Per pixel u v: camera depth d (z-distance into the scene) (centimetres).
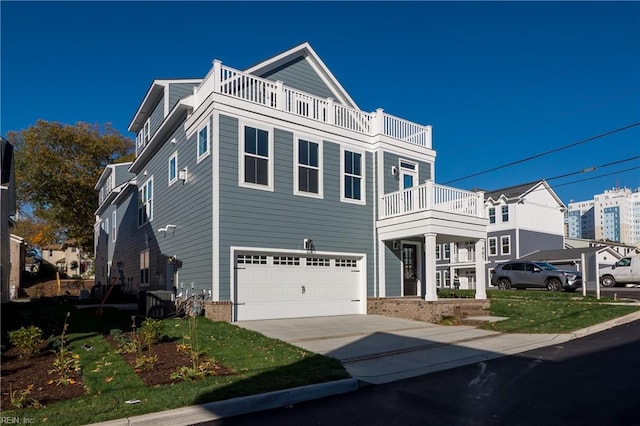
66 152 4034
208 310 1326
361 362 895
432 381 766
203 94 1539
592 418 555
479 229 1689
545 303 1695
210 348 941
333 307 1585
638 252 5131
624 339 1066
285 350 947
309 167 1561
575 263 3644
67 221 4138
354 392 712
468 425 552
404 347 1034
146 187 2177
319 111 1641
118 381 715
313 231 1545
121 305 1981
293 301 1487
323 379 739
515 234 3975
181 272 1593
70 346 947
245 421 586
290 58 1747
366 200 1714
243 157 1408
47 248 6069
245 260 1396
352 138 1697
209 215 1370
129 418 561
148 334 934
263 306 1418
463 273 4169
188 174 1563
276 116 1497
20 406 597
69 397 645
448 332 1235
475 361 910
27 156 3778
